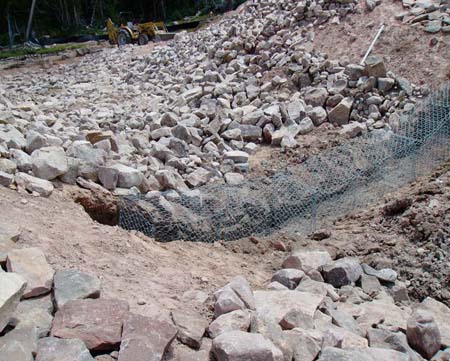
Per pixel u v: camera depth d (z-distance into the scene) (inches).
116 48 766.5
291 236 243.6
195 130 330.0
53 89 525.0
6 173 194.1
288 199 263.3
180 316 131.0
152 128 339.6
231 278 182.4
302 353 121.6
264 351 109.7
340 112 349.4
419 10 410.3
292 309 141.3
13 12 1384.1
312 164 291.0
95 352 113.1
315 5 450.6
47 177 211.9
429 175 271.6
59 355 105.4
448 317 174.1
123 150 287.3
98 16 1581.0
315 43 426.0
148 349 109.9
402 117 330.6
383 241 228.1
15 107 323.9
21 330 109.7
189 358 114.1
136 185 244.8
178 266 180.2
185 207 244.4
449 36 378.6
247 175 293.3
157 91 446.9
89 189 225.6
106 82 537.6
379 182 278.1
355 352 123.5
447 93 330.3
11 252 136.2
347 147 302.4
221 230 241.6
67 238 167.2
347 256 220.4
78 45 1136.8
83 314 118.6
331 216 261.3
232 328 126.1
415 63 371.9
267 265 213.2
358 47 403.2
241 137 340.2
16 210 176.1
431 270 204.2
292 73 399.5
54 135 271.6
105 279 147.5
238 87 404.5
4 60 951.6
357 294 182.7
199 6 1568.7
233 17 557.3
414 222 228.4
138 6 1635.1
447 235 216.5
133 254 176.1
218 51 468.8
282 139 330.3
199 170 285.6
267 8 504.1
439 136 298.0
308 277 182.2
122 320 118.6
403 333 152.8
